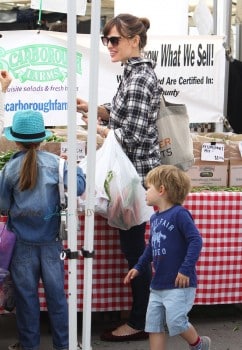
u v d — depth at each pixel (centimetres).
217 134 548
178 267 340
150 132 394
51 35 521
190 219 342
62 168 352
